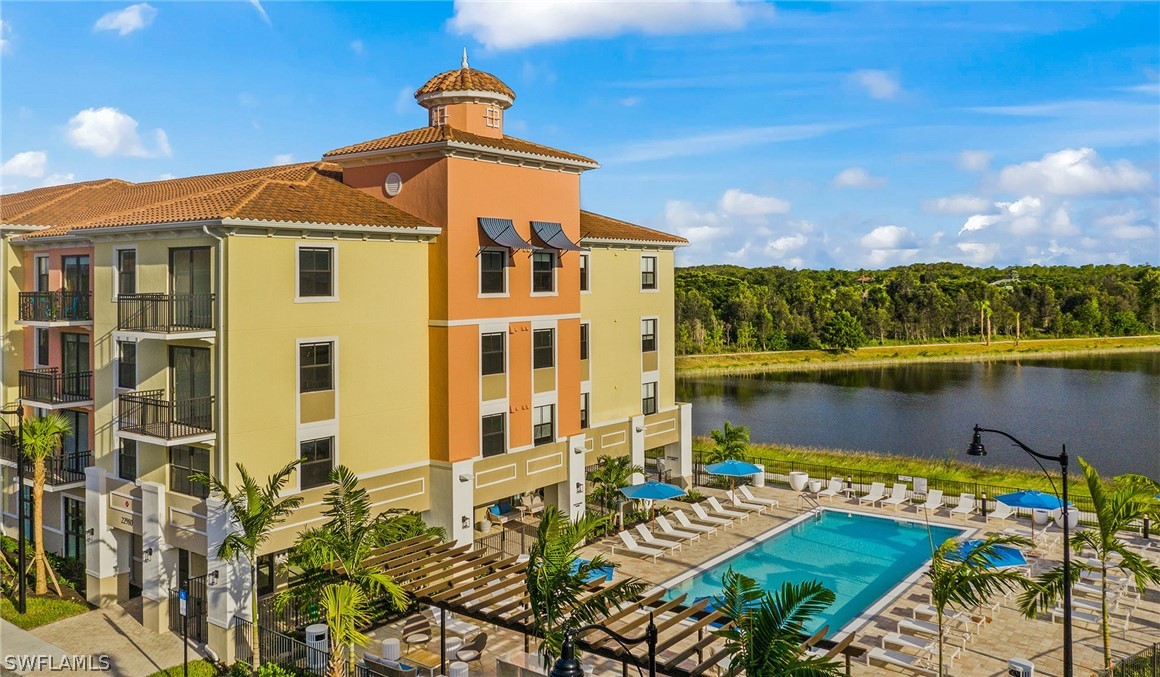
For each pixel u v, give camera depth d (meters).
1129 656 19.22
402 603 17.08
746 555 27.56
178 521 21.11
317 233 22.20
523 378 27.55
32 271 27.73
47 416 23.78
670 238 35.56
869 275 160.50
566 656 11.76
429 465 25.52
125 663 19.38
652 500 31.25
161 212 22.22
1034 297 126.56
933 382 87.62
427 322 25.45
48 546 26.77
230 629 19.70
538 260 28.08
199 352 21.06
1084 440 56.03
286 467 20.38
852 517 32.09
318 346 22.50
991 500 33.47
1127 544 27.91
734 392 80.50
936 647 19.47
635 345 34.25
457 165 24.97
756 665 12.70
